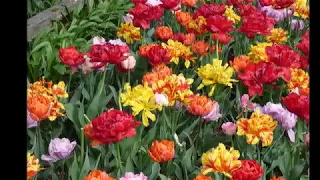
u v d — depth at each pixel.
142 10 3.35
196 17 3.50
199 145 2.65
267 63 2.56
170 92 2.39
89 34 4.18
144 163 2.37
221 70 2.78
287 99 2.24
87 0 4.71
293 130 2.77
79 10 4.43
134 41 3.72
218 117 2.68
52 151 2.23
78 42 3.84
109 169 2.39
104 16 4.51
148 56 2.87
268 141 2.25
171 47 3.15
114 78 3.29
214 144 2.64
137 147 2.38
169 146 2.08
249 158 2.50
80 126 2.60
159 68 2.85
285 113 2.48
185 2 4.09
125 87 2.44
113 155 2.52
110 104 3.17
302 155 2.66
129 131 2.01
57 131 2.62
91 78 2.96
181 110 2.78
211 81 2.79
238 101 3.02
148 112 2.36
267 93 3.22
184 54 3.18
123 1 4.84
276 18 4.35
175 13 3.78
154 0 4.21
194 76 3.43
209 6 3.48
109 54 2.62
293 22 4.30
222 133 2.80
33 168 1.92
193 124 2.62
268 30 3.25
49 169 2.34
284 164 2.44
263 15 3.76
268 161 2.57
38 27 4.08
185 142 2.59
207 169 1.97
